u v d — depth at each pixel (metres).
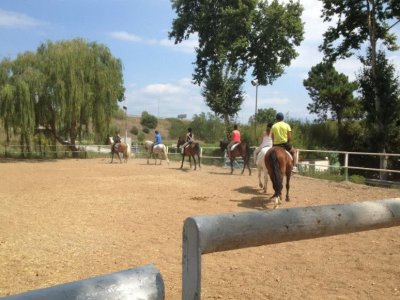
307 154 25.72
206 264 6.31
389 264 6.11
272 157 10.11
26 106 31.72
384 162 21.11
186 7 34.38
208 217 1.40
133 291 1.13
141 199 12.27
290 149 11.03
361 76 23.44
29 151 34.31
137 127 107.50
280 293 5.09
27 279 5.70
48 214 10.17
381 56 23.05
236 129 19.45
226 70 33.81
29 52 33.47
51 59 32.53
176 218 9.67
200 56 34.88
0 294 5.09
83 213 10.30
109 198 12.48
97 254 6.90
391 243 7.24
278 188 10.05
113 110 35.44
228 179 17.11
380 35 25.27
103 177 18.22
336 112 34.75
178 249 7.16
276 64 33.66
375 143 22.83
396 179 24.52
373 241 7.42
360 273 5.80
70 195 13.09
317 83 35.84
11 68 32.84
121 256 6.78
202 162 28.38
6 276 5.80
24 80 31.70
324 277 5.67
